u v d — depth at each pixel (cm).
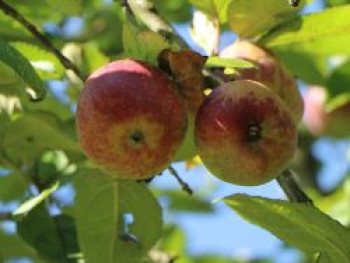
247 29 111
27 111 115
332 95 146
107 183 113
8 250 130
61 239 118
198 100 102
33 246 118
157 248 135
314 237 101
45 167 120
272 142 100
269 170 101
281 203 99
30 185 120
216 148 100
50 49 107
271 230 102
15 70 96
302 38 112
